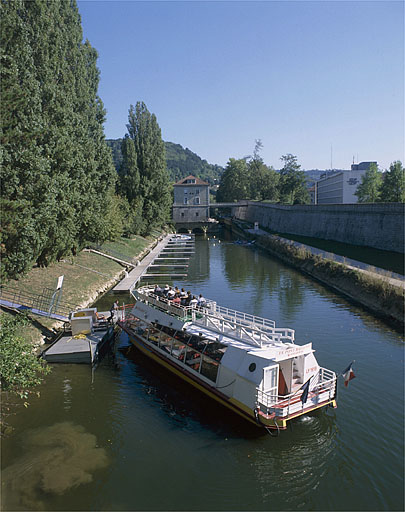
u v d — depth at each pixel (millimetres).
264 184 148625
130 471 12523
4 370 13688
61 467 12594
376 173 86438
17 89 22516
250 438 14375
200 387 17344
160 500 11312
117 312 28266
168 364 19672
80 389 18203
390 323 27875
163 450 13672
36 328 23906
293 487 11859
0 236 21594
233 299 36062
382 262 44469
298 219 83438
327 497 11406
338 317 29578
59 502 11109
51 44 30375
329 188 148500
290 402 14180
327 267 45031
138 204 72750
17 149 23453
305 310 31812
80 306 30734
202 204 114688
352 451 13414
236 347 15992
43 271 34812
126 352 23203
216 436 14531
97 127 43750
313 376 15117
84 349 21250
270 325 27328
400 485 11781
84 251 48656
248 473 12492
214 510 10961
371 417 15430
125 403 16922
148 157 75438
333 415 15602
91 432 14648
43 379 19203
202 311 20750
